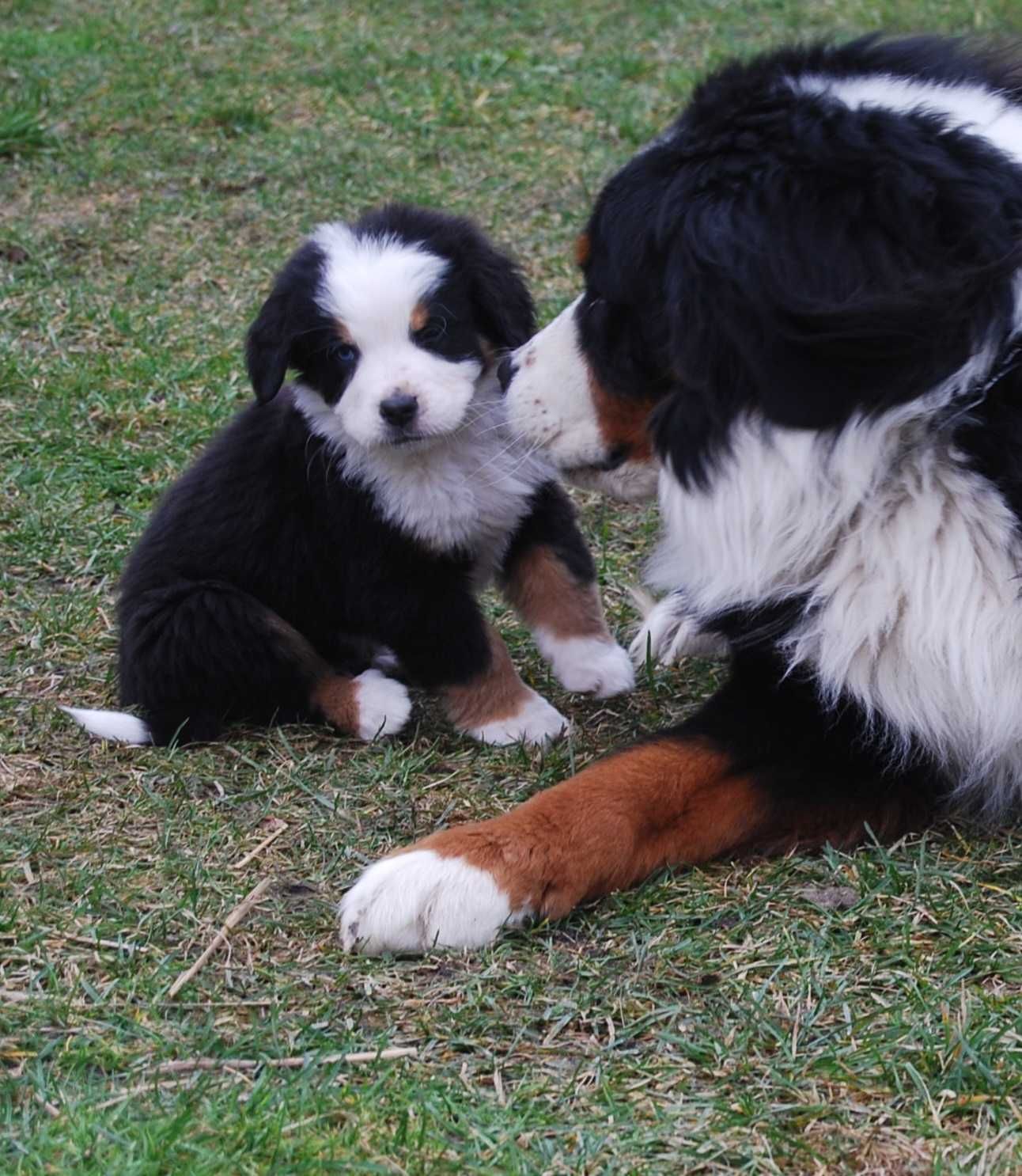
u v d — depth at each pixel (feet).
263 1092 10.38
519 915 12.59
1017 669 13.20
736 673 13.94
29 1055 11.00
